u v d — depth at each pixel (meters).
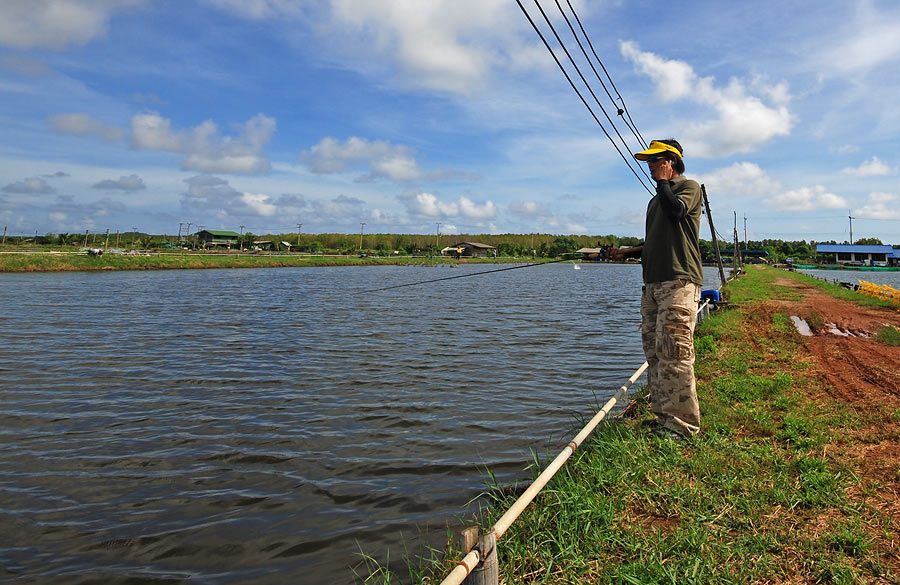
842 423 5.24
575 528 3.57
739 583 2.87
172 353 12.16
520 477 5.46
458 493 5.13
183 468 5.85
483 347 13.13
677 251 4.89
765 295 22.92
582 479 4.31
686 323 4.90
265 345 13.25
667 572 2.98
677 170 5.10
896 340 10.58
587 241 133.38
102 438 6.77
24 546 4.33
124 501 5.10
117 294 27.05
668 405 5.00
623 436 5.22
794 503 3.66
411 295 29.53
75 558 4.16
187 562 4.10
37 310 19.84
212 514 4.83
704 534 3.35
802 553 3.10
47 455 6.22
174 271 55.03
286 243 111.12
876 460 4.29
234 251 97.69
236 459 6.09
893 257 90.94
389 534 4.42
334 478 5.55
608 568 3.13
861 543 3.10
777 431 5.10
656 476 4.25
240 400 8.44
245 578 3.88
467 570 2.58
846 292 23.80
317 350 12.62
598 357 11.96
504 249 116.25
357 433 6.92
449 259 96.75
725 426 5.24
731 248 88.44
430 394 8.77
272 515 4.79
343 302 24.77
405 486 5.32
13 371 10.33
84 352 12.20
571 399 8.47
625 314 20.73
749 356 9.14
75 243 90.81
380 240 139.00
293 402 8.33
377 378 9.88
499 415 7.64
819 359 8.83
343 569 3.95
